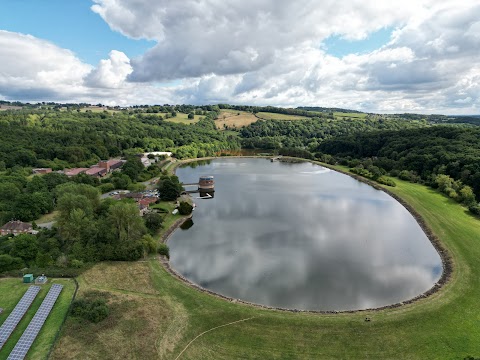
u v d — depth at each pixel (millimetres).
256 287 66250
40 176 127500
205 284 67188
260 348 46719
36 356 43469
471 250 82000
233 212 119062
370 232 99250
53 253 69562
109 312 53188
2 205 94562
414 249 86562
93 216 83000
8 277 62219
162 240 90375
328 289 65938
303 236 95250
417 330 50875
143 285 62750
